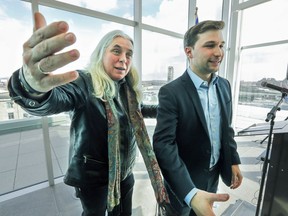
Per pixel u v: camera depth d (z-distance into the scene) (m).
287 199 0.56
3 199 1.75
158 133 0.71
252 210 1.42
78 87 0.70
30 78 0.31
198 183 0.80
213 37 0.67
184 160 0.79
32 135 2.34
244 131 0.70
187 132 0.75
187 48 0.76
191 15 3.07
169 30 2.85
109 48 0.77
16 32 1.61
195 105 0.74
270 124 0.69
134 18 2.47
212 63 0.70
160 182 0.70
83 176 0.80
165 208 0.72
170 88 0.75
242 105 3.71
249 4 3.17
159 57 2.82
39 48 0.26
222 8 3.60
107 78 0.77
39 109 0.46
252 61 3.45
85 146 0.78
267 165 0.63
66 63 0.27
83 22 2.03
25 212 1.60
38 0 1.67
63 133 2.22
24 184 1.95
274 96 3.03
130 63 0.85
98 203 0.87
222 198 0.46
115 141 0.76
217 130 0.83
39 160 2.29
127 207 1.00
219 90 0.85
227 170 0.84
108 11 2.20
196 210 0.49
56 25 0.25
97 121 0.76
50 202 1.72
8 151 2.35
